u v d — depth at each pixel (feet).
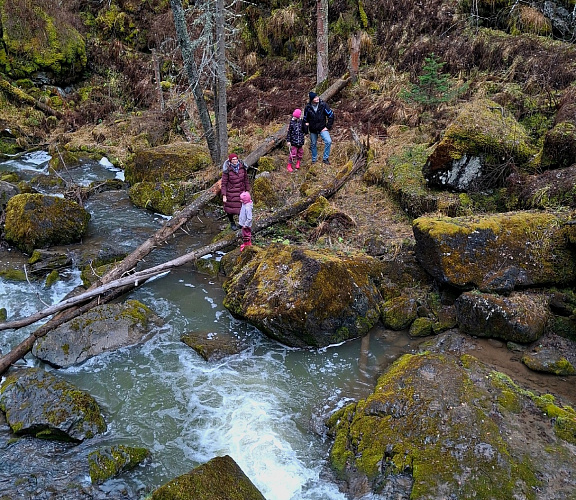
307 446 17.83
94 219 35.53
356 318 23.06
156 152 40.73
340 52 54.70
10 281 28.17
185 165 39.83
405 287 24.99
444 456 15.55
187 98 51.62
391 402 17.62
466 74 44.21
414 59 48.83
